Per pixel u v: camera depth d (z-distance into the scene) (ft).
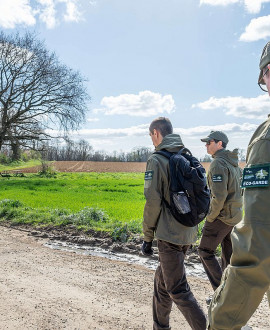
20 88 148.87
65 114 156.56
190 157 10.83
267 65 5.86
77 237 28.48
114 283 17.79
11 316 13.33
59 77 152.46
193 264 21.61
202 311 9.71
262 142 5.43
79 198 59.26
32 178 145.48
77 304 14.75
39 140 158.71
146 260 22.77
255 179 5.35
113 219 34.58
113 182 114.42
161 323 10.87
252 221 5.23
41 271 19.52
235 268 5.35
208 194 10.27
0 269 19.56
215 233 14.34
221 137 14.55
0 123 149.79
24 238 28.76
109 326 12.75
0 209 39.70
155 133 11.08
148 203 10.06
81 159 371.97
